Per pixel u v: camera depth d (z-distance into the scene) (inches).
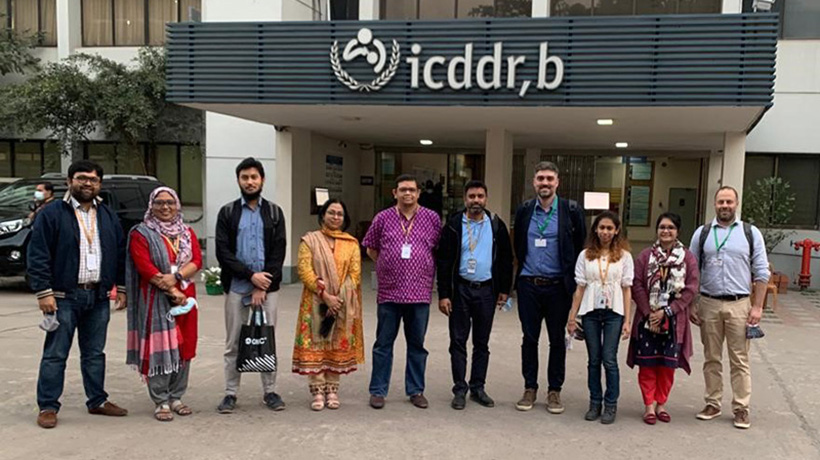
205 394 213.9
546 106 301.1
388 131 461.7
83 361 190.5
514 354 271.6
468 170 644.1
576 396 219.5
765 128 486.3
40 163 654.5
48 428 180.2
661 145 518.3
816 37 478.6
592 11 491.2
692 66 284.4
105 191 438.0
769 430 188.7
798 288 479.8
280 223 200.1
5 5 647.1
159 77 556.7
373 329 319.0
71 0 618.2
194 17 501.4
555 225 199.6
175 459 162.2
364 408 203.2
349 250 205.8
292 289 430.9
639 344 194.1
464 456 167.0
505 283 208.4
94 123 591.2
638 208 696.4
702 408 208.5
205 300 382.9
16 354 254.2
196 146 603.2
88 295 184.2
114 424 185.3
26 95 524.4
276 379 230.7
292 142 443.8
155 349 185.2
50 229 177.9
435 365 253.6
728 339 194.2
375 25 313.1
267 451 168.4
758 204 474.0
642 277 195.8
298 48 322.0
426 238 203.3
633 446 175.6
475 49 304.3
